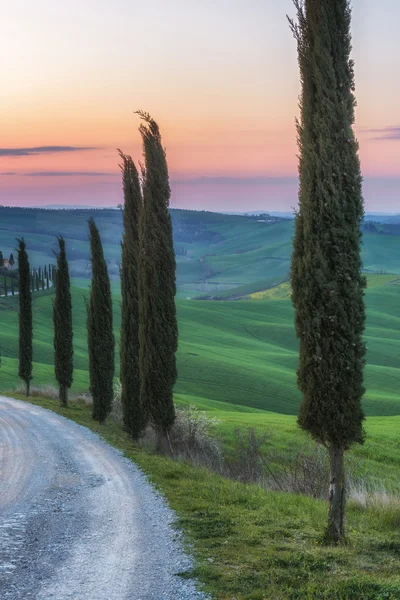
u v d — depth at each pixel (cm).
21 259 6800
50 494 2291
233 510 1931
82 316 19688
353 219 1589
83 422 4628
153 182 3647
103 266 4941
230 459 3916
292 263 1664
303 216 1627
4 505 2111
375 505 2112
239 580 1265
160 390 3600
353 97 1609
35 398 6600
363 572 1317
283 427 6159
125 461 2989
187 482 2425
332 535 1605
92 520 1872
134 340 4156
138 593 1216
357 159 1592
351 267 1580
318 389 1597
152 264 3612
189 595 1191
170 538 1611
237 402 11506
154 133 3675
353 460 5034
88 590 1242
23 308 6812
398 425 7319
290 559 1402
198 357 14475
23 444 3550
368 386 13575
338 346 1564
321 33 1591
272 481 2788
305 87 1636
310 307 1608
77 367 12838
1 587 1265
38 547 1580
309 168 1611
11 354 13200
